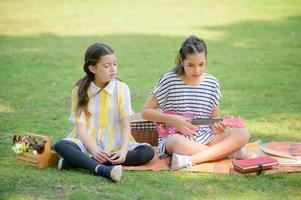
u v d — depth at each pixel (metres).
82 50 13.99
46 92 9.99
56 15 20.08
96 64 6.30
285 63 12.18
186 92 6.63
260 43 14.55
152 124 6.96
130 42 15.02
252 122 8.07
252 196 5.39
